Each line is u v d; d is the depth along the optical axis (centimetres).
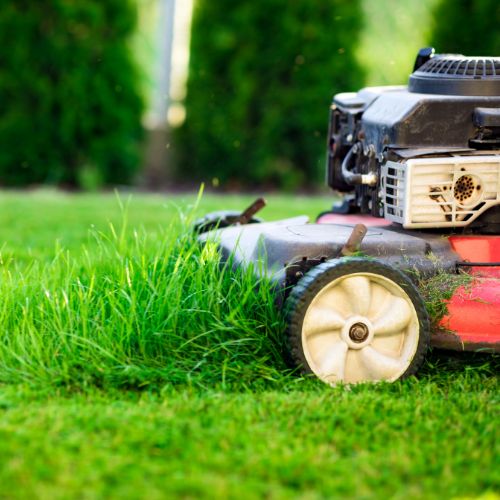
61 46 1238
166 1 1512
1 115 1270
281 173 1316
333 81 1270
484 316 452
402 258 460
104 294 488
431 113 471
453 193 457
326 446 353
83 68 1255
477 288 455
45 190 1269
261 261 457
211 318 463
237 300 466
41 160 1288
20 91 1258
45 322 464
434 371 468
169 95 1520
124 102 1291
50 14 1235
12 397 402
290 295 435
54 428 360
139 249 536
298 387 423
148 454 342
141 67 1299
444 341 449
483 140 473
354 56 1266
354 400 404
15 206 1041
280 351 450
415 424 379
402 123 470
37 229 870
